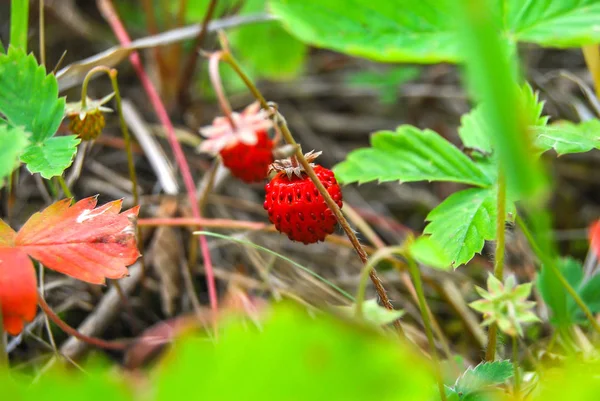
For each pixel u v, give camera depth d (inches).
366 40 8.3
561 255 10.3
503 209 7.1
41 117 7.5
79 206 7.1
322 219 7.5
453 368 7.6
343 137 12.8
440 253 6.0
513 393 7.0
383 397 5.1
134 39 13.0
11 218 8.9
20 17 8.4
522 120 5.4
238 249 9.7
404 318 9.2
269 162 7.2
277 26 12.3
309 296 8.8
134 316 8.7
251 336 5.0
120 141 10.6
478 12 5.1
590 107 10.6
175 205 9.7
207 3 12.4
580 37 7.8
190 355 4.9
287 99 13.4
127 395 5.1
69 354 8.2
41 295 7.9
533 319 6.3
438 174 8.1
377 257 6.1
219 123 7.0
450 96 12.2
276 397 5.0
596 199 11.3
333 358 5.0
